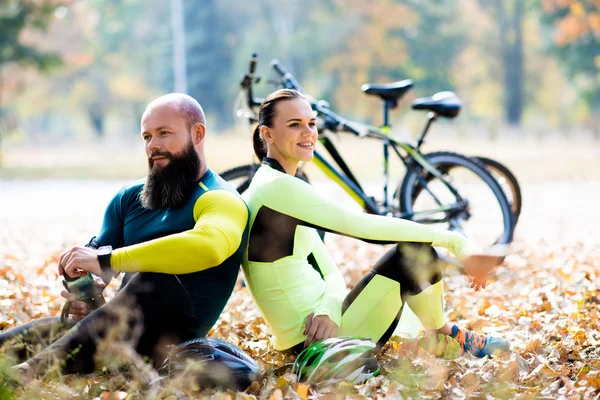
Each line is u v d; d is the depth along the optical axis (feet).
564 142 177.17
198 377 18.76
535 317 26.30
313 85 258.78
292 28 258.16
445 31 262.26
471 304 28.58
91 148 209.05
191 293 19.13
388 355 21.03
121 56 292.40
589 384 19.29
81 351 18.33
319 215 19.45
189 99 19.75
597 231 46.68
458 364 20.72
